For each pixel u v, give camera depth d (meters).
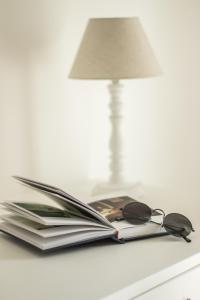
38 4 1.90
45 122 1.96
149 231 1.40
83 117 2.08
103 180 2.06
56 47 1.97
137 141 2.18
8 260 1.29
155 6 2.06
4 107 1.84
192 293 1.32
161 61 2.08
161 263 1.27
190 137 2.05
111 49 1.80
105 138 2.18
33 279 1.21
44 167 1.98
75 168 2.08
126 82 2.17
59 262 1.28
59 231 1.31
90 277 1.22
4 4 1.81
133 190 1.93
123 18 1.82
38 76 1.92
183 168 2.08
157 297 1.25
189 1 1.98
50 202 1.77
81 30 2.03
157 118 2.11
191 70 2.01
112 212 1.45
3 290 1.17
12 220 1.39
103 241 1.38
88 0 2.03
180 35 2.02
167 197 1.93
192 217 1.86
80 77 1.81
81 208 1.34
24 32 1.87
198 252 1.32
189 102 2.03
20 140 1.90
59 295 1.16
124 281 1.20
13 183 1.89
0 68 1.82
